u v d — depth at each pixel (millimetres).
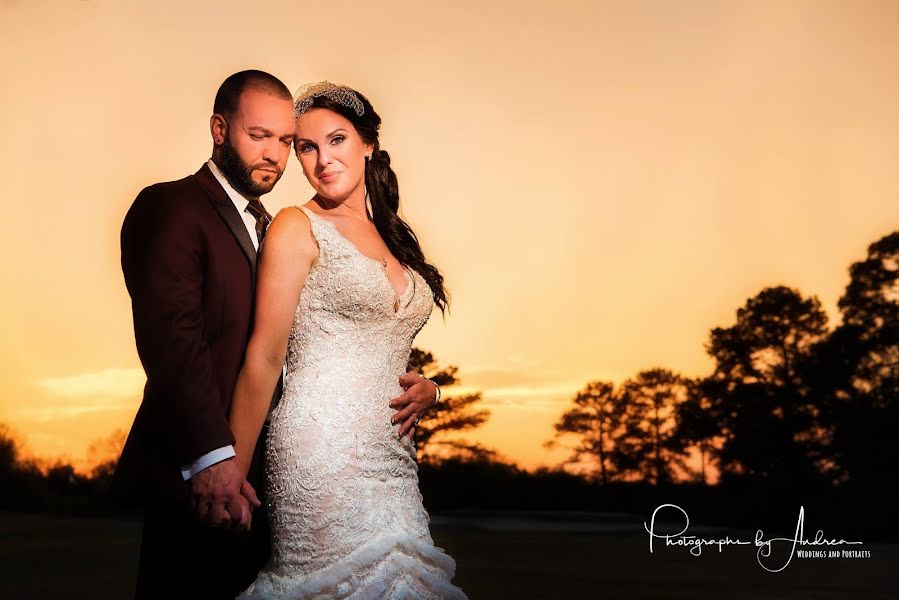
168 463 2699
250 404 2670
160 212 2791
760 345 13820
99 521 12828
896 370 13211
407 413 2760
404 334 2820
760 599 6168
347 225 2814
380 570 2570
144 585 2824
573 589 6520
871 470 12891
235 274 2832
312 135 2832
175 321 2664
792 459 13242
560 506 13711
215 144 2957
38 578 6887
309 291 2678
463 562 8156
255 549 2889
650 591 6516
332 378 2660
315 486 2592
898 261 13414
